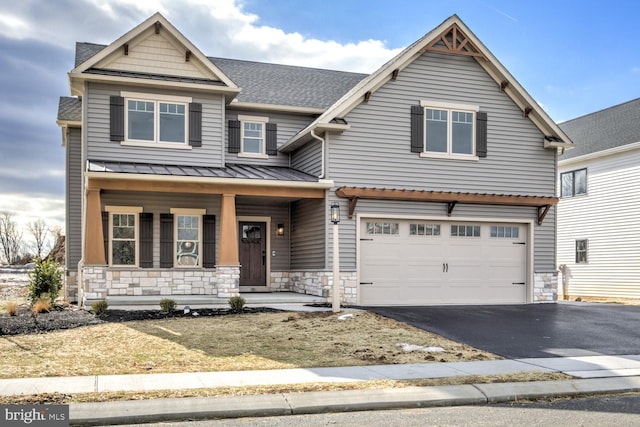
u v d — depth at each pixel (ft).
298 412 23.17
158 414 21.83
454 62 60.44
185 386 25.57
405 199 57.52
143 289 55.42
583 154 86.84
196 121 59.57
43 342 34.86
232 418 22.36
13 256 159.53
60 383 25.73
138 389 24.93
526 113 62.64
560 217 93.09
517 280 61.82
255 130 66.28
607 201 83.61
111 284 54.49
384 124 57.88
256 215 64.85
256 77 72.95
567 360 32.76
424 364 31.01
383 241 57.47
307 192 55.67
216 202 61.16
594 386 27.35
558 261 92.89
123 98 57.26
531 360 32.60
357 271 56.03
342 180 56.29
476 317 48.34
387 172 57.67
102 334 37.50
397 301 57.41
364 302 56.29
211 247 60.29
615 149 80.89
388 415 22.84
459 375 28.48
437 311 51.49
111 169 51.03
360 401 24.04
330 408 23.45
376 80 56.90
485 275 60.70
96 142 56.29
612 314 51.19
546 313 51.78
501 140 61.82
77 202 63.41
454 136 60.39
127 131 57.47
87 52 64.69
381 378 27.63
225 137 64.39
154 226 59.11
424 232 58.95
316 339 37.19
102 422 21.24
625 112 89.51
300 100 68.28
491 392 25.75
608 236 83.25
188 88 58.90
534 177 62.80
